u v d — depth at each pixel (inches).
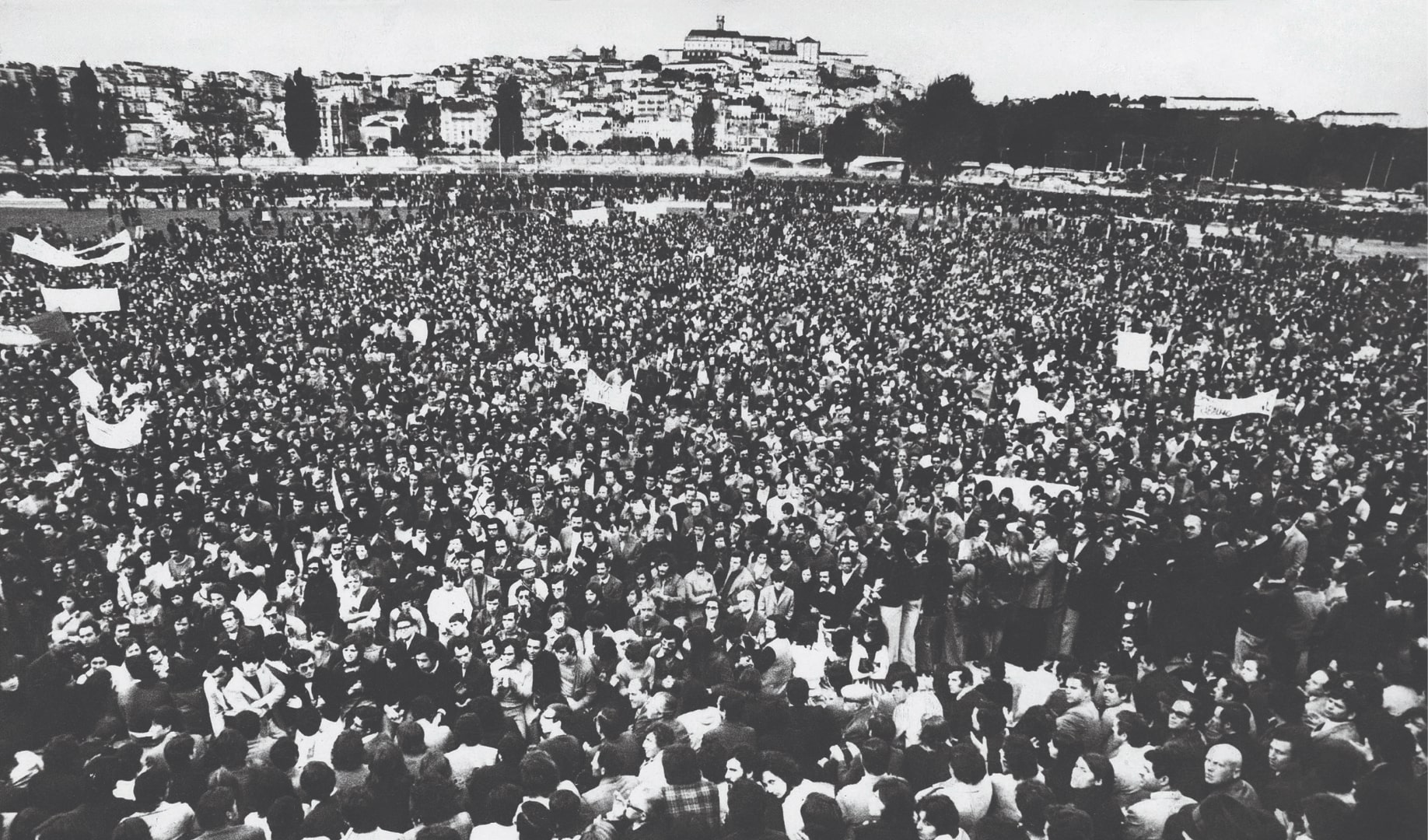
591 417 473.1
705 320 732.7
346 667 258.7
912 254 954.1
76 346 610.9
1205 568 303.9
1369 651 290.8
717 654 270.8
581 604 310.2
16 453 432.8
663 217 1101.7
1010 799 204.2
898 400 506.9
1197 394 526.6
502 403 510.6
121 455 442.0
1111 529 307.4
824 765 222.4
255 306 723.4
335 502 383.6
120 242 799.1
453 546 338.3
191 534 346.9
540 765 206.7
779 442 445.4
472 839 193.6
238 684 248.5
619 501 370.9
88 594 311.6
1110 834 203.0
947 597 314.0
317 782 198.8
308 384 539.8
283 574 340.5
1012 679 306.2
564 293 818.8
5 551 323.9
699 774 202.5
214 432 458.3
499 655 261.6
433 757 215.8
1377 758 216.4
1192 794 208.4
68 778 210.4
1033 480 388.5
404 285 839.1
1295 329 658.2
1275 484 398.9
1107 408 493.4
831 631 278.5
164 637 277.1
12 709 254.2
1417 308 651.5
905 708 241.6
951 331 672.4
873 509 374.3
